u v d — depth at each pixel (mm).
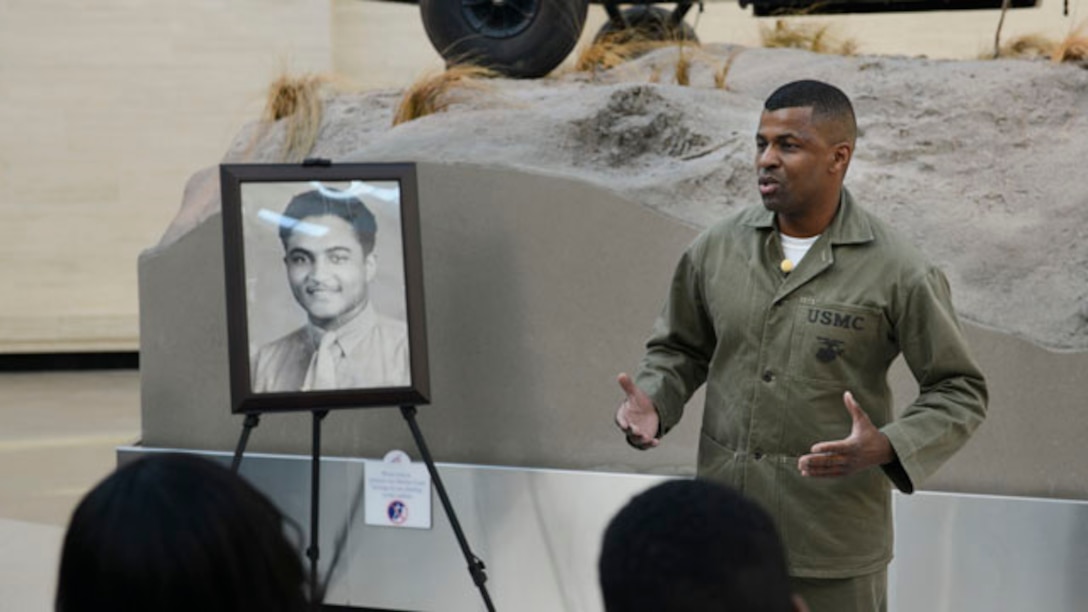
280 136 3945
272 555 986
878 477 2252
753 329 2254
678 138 3523
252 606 968
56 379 7578
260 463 3508
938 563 3020
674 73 4051
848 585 2250
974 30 6473
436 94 3857
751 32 7324
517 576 3320
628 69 4152
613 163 3512
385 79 7871
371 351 3107
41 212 7691
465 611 3375
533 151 3537
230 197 3105
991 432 3076
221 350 3613
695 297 2410
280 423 3580
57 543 4176
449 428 3469
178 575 933
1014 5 4535
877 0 4586
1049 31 4266
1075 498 3039
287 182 3129
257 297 3107
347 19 7801
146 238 7727
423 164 3449
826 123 2154
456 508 3355
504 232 3398
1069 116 3342
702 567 917
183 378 3648
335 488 3439
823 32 4422
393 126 3850
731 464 2285
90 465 5430
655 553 928
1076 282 3098
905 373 3131
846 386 2211
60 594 964
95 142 7633
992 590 2996
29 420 6406
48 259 7727
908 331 2191
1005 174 3287
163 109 7613
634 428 2309
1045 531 2953
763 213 2311
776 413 2230
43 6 7492
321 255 3109
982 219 3225
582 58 4305
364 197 3139
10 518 4516
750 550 930
